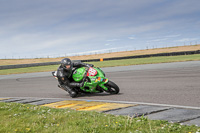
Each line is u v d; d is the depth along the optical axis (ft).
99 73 23.09
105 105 17.81
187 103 16.93
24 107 18.22
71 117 13.57
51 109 16.58
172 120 12.19
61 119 13.28
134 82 31.50
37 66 119.14
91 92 23.76
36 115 14.75
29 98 24.48
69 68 22.80
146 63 72.33
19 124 12.53
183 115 13.15
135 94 22.41
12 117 14.67
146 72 44.32
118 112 14.97
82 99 21.93
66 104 19.62
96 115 13.70
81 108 17.31
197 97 18.80
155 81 30.71
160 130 10.12
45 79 46.78
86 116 13.71
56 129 11.27
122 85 29.60
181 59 78.23
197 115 12.97
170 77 33.58
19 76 61.93
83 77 23.06
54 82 39.68
